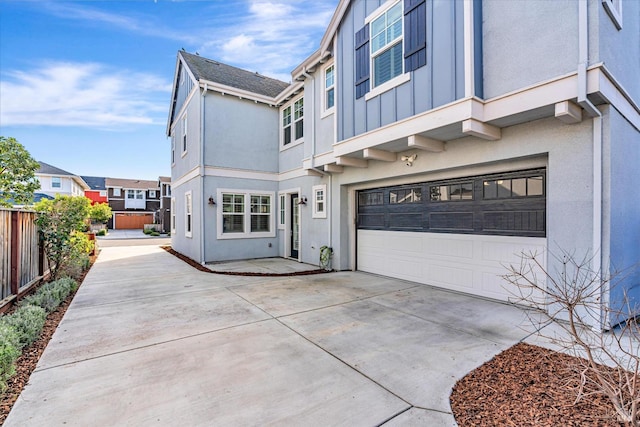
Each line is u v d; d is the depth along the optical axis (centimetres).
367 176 770
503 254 554
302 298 586
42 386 286
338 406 255
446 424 231
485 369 311
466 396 266
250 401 263
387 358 340
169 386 286
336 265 875
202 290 654
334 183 884
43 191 2670
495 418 234
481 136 493
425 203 691
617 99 420
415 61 541
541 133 464
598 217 407
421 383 289
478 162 543
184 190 1243
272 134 1171
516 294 528
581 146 425
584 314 418
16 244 537
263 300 574
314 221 969
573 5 395
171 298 591
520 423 226
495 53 467
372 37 629
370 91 630
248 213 1112
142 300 578
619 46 442
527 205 521
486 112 470
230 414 246
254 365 326
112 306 540
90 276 808
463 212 616
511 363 322
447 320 461
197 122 1049
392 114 584
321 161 827
